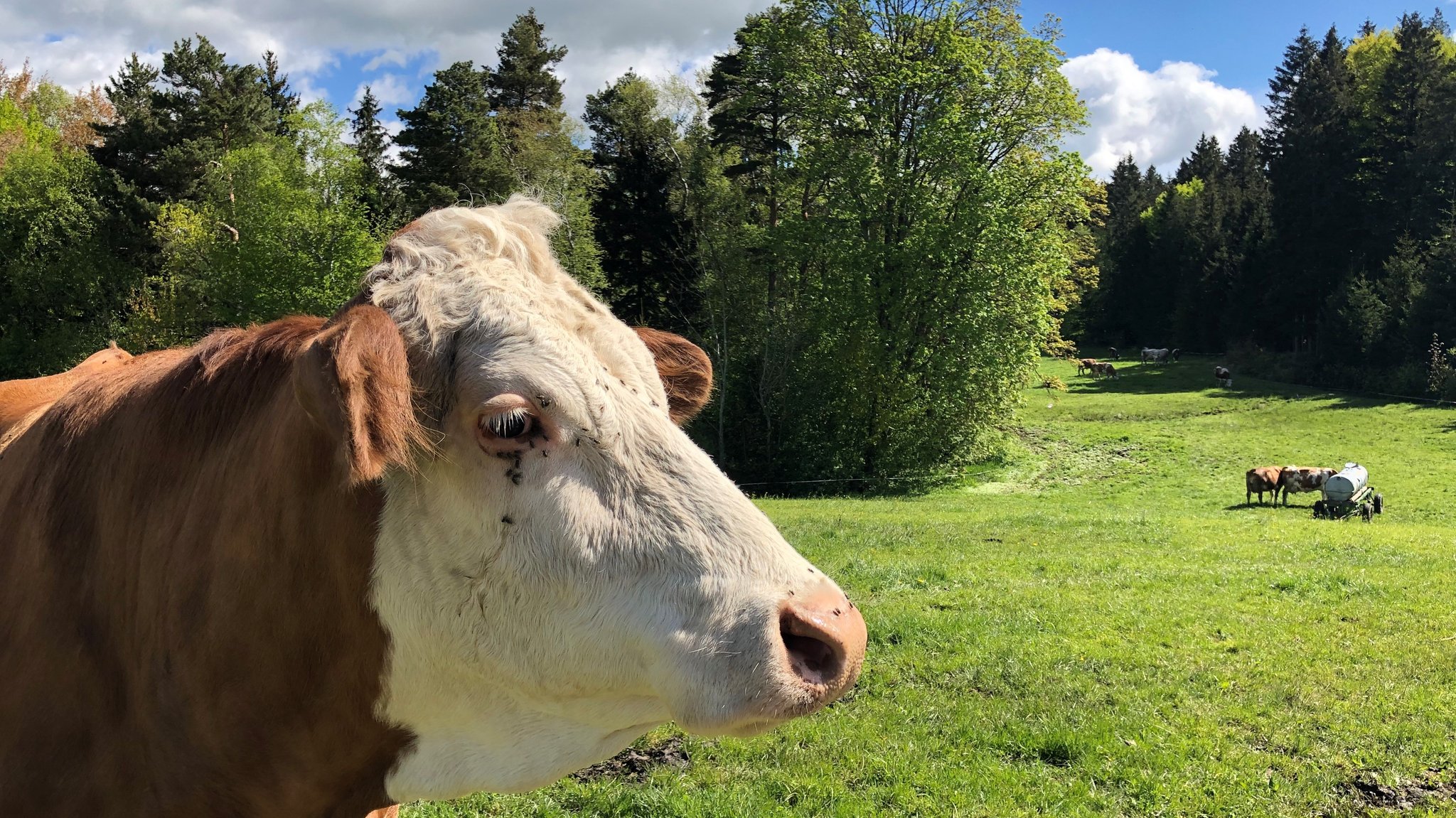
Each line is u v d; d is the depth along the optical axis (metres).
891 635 9.71
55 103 59.50
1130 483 34.34
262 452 2.17
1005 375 34.25
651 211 41.50
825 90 34.94
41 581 2.43
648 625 1.91
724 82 43.19
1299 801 6.10
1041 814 5.96
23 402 3.33
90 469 2.49
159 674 2.26
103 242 45.75
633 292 43.19
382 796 2.24
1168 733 7.10
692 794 6.04
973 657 8.97
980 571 13.67
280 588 2.11
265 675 2.15
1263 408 50.69
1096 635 9.80
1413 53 65.25
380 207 45.66
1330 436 42.06
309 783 2.22
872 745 6.88
